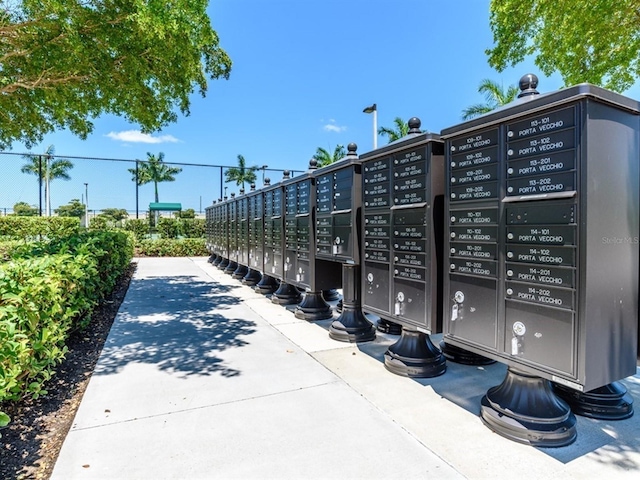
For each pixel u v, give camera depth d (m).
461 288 2.62
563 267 1.96
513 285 2.24
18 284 2.41
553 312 2.02
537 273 2.10
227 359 3.63
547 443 2.17
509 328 2.27
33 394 2.67
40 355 2.59
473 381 3.17
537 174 2.08
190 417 2.47
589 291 1.88
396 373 3.29
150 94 6.17
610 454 2.12
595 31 5.78
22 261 2.88
